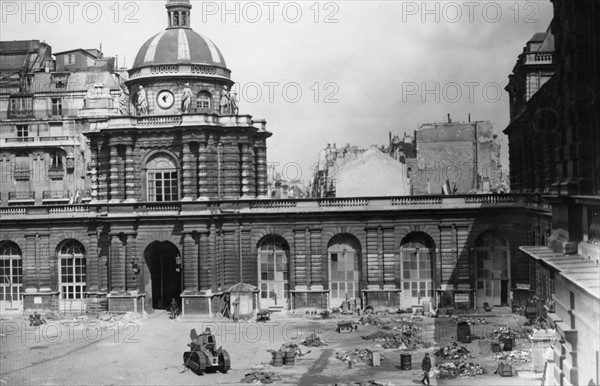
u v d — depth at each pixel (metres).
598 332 23.59
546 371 33.16
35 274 65.56
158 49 67.69
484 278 61.28
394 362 42.50
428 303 60.38
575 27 28.67
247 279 63.31
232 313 59.56
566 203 30.39
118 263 62.38
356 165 78.56
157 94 66.88
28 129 75.69
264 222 63.25
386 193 78.12
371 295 61.97
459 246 61.03
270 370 41.69
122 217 62.12
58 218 64.62
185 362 43.00
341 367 41.78
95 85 79.19
